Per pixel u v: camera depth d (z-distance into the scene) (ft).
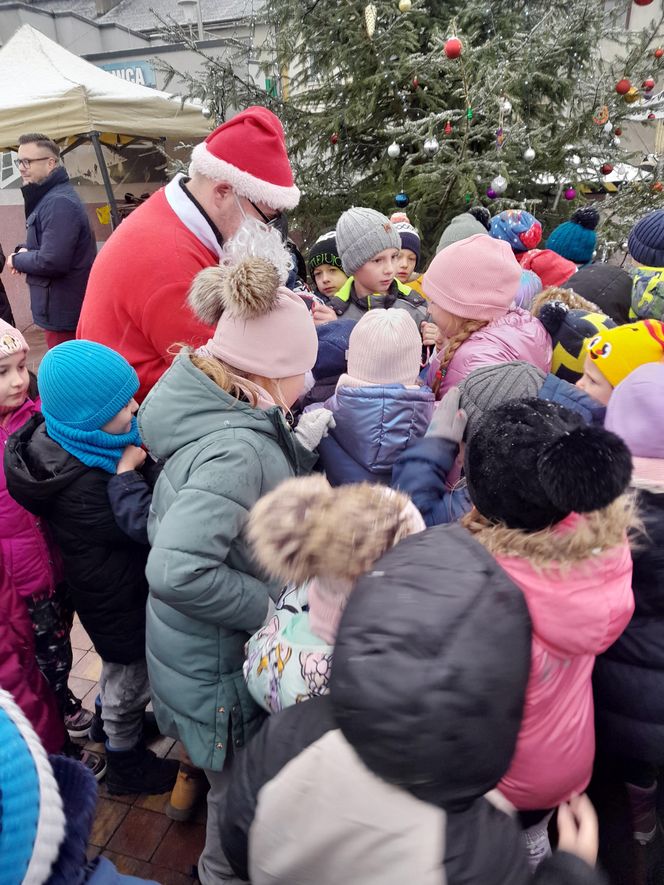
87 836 2.65
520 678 2.30
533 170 15.21
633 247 8.75
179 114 20.62
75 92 18.26
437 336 8.82
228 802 2.75
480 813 2.42
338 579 3.06
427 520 4.62
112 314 6.74
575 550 3.25
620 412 4.42
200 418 4.59
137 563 5.94
